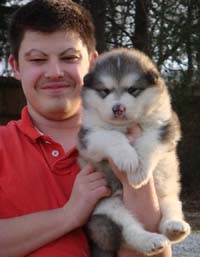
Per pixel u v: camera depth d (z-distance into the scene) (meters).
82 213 1.47
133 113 1.51
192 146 5.20
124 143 1.50
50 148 1.54
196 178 5.33
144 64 1.58
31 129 1.55
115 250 1.51
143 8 4.93
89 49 1.63
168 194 1.58
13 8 4.86
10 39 1.64
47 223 1.45
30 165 1.52
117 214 1.50
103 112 1.52
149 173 1.49
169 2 5.00
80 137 1.55
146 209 1.50
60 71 1.56
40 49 1.55
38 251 1.45
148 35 5.00
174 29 4.96
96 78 1.55
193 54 5.05
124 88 1.53
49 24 1.54
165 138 1.52
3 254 1.45
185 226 1.49
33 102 1.59
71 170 1.53
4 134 1.56
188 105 5.15
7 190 1.50
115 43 5.17
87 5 4.88
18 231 1.45
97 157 1.52
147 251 1.45
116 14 5.11
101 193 1.49
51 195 1.50
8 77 5.64
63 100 1.57
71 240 1.47
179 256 2.92
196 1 5.00
